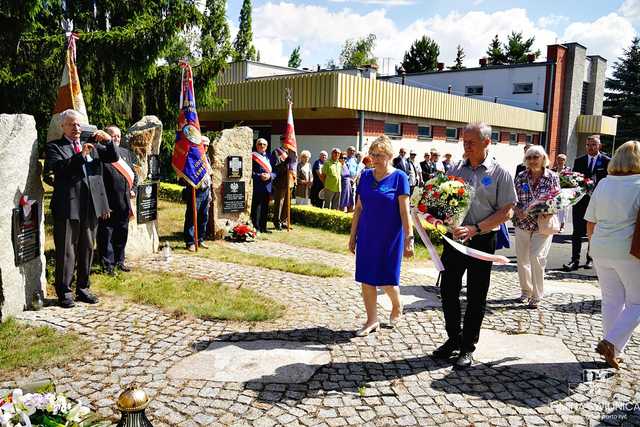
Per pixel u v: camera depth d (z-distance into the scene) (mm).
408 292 6664
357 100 16547
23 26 11078
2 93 11555
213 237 9641
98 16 13406
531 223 6098
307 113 18438
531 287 6391
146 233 8070
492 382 4105
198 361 4305
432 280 7395
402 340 4930
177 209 12781
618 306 4402
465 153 4402
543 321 5707
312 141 18391
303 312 5676
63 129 5414
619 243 4199
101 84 12047
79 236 5535
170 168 15508
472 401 3789
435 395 3863
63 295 5457
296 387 3908
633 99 52594
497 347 4867
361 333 4996
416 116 19422
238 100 18703
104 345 4547
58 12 12844
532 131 28828
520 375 4254
